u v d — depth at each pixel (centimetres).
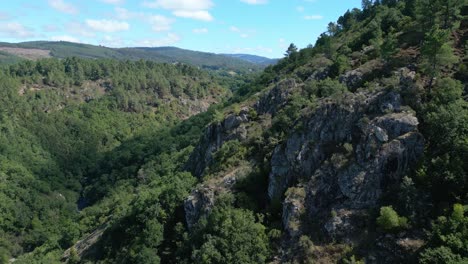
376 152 4012
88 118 18788
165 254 4891
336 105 4606
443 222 3288
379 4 10025
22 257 7944
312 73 6806
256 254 3972
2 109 16350
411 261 3316
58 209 12662
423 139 3931
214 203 4856
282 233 4088
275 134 5409
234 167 5362
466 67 4447
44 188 13312
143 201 5691
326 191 4144
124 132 18725
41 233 10938
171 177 7056
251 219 4350
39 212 12150
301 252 3806
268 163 4962
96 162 15675
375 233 3631
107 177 13788
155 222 5166
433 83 4406
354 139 4300
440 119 3856
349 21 10394
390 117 4134
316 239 3862
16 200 12119
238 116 6538
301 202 4162
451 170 3572
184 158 9444
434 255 3077
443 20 5616
